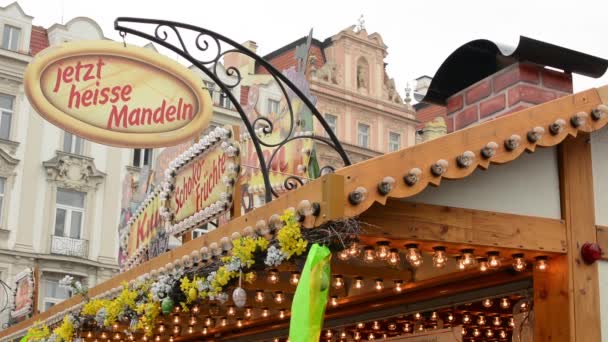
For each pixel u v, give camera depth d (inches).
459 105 254.2
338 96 1026.1
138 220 387.9
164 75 263.4
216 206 274.4
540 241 193.6
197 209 293.4
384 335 293.9
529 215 194.7
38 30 1096.2
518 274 224.1
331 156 706.8
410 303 266.7
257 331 343.0
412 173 164.6
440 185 183.9
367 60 1071.0
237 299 185.2
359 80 1058.1
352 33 1052.5
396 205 176.6
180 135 262.1
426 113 1114.1
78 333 300.4
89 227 1077.8
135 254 386.6
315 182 163.6
